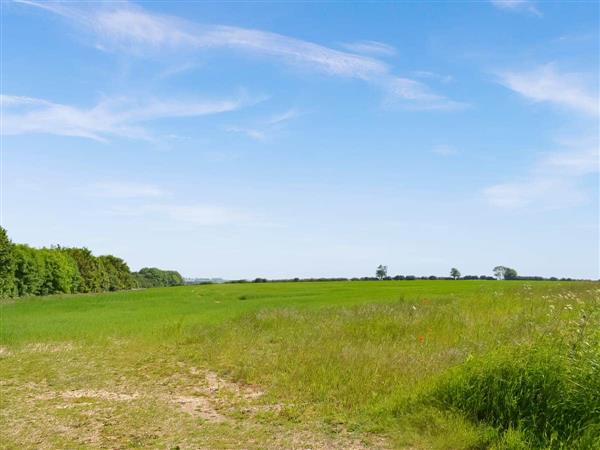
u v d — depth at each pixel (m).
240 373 11.80
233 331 17.56
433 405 8.16
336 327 16.58
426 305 21.28
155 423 8.42
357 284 55.75
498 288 31.17
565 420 7.02
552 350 7.99
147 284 127.44
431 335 14.42
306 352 12.94
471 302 20.86
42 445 7.38
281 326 18.30
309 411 8.81
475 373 8.25
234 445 7.33
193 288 59.47
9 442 7.50
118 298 42.97
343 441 7.39
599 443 6.33
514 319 14.95
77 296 48.31
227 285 65.38
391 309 19.84
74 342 16.86
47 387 11.06
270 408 9.16
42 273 62.78
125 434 7.87
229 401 9.75
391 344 13.56
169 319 23.14
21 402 9.78
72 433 7.92
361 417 8.32
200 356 14.14
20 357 14.39
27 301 40.47
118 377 12.01
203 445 7.34
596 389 7.09
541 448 6.51
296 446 7.25
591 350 7.62
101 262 87.44
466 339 13.23
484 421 7.51
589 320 9.02
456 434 7.14
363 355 12.07
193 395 10.34
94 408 9.36
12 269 56.16
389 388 9.56
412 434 7.43
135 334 18.44
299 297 36.12
